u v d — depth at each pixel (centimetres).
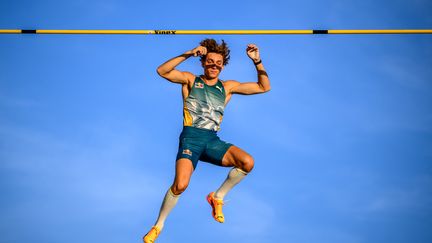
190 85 883
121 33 969
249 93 902
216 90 885
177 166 849
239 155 857
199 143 865
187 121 876
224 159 870
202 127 870
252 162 857
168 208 863
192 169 856
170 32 958
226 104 902
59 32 974
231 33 955
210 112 874
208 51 895
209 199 912
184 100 883
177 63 850
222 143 875
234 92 904
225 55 906
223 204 905
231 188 896
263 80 894
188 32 956
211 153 868
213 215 902
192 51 852
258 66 894
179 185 831
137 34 971
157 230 867
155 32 965
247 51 887
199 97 875
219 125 891
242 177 877
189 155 854
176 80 876
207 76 889
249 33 959
